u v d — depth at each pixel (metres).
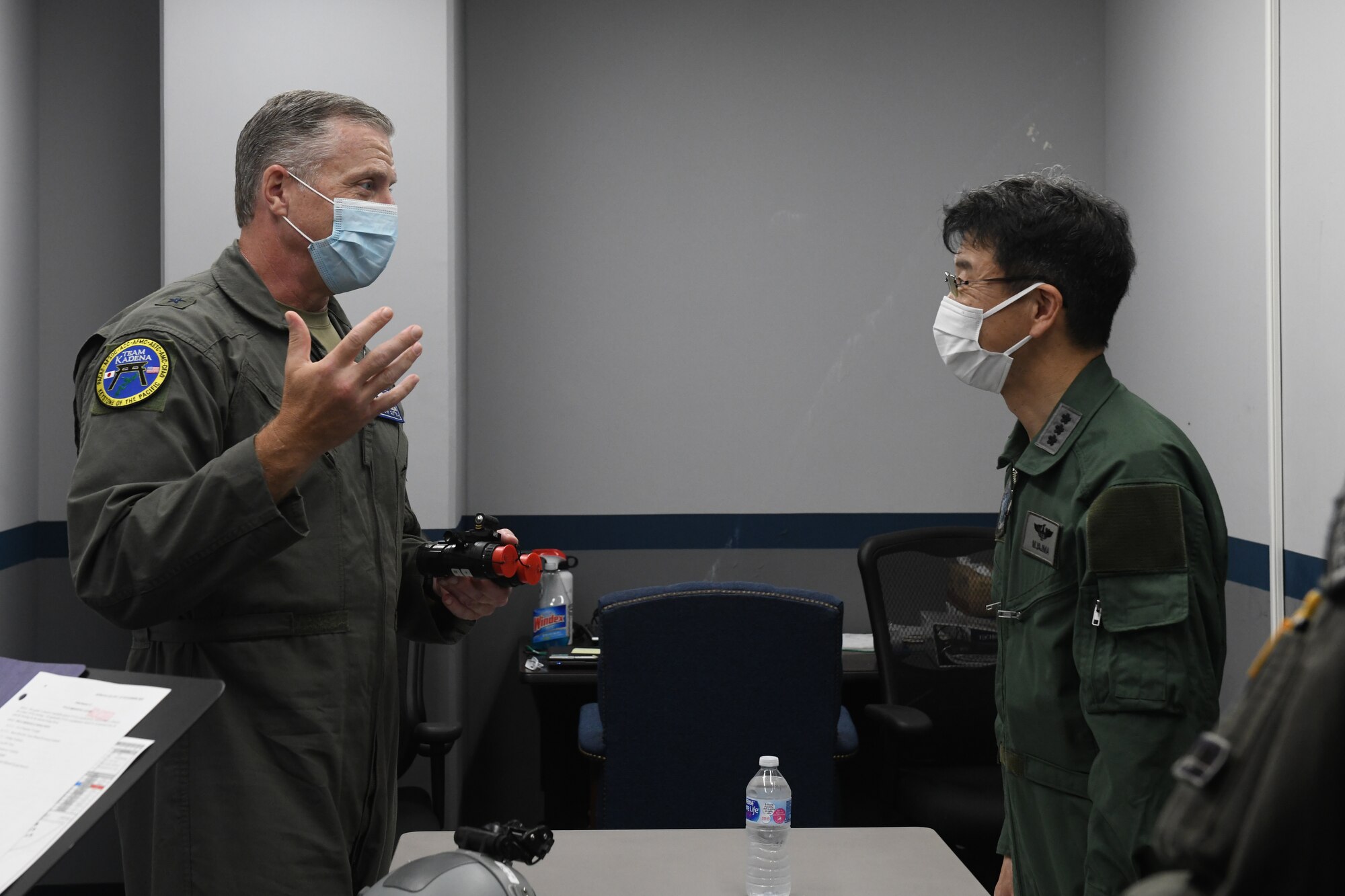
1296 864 0.39
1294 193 2.18
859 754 3.20
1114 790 1.12
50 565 3.14
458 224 3.10
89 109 3.16
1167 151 2.98
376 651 1.37
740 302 3.38
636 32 3.35
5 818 0.77
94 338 1.31
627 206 3.36
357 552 1.35
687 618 1.94
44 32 3.15
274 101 1.39
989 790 2.40
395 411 1.50
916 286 3.38
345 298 2.94
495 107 3.32
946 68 3.38
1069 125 3.39
